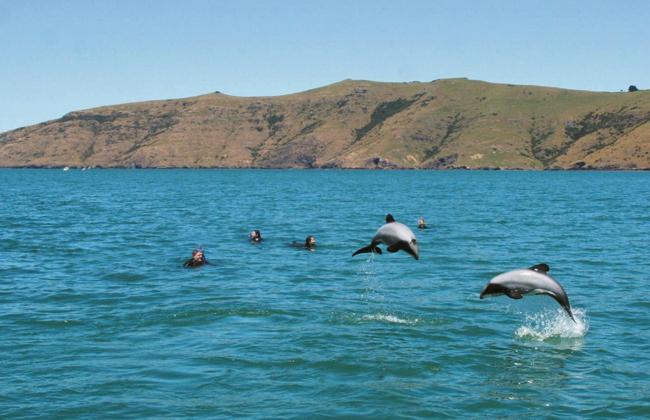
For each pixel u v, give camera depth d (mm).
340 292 22875
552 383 13805
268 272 27094
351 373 14250
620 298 21859
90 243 36875
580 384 13766
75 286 23797
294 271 27391
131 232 43156
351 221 52531
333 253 33125
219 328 17812
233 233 42938
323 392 13133
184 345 16156
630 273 26844
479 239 39000
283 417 11883
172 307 20219
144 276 26031
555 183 151875
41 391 13016
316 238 40000
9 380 13617
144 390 13117
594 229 45344
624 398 12953
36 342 16391
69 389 13133
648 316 19312
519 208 68375
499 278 14898
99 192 105562
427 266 28812
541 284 14594
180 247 35375
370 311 19875
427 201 82000
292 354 15445
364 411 12227
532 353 15789
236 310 19812
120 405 12352
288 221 52406
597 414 12219
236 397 12812
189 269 27766
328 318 18953
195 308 20062
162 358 15125
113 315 19203
